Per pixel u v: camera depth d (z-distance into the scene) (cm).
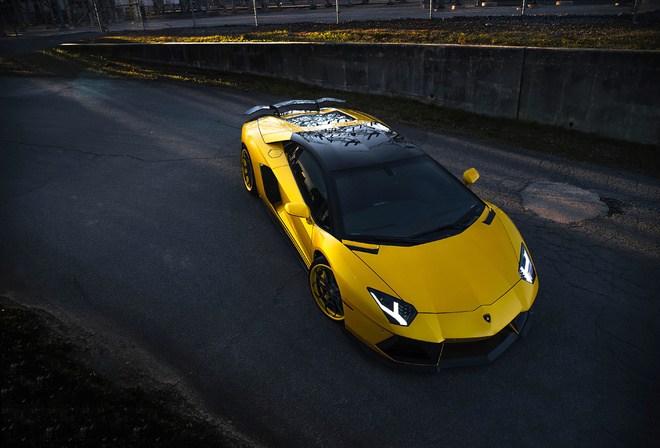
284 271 416
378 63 939
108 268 418
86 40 1644
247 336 340
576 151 684
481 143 724
